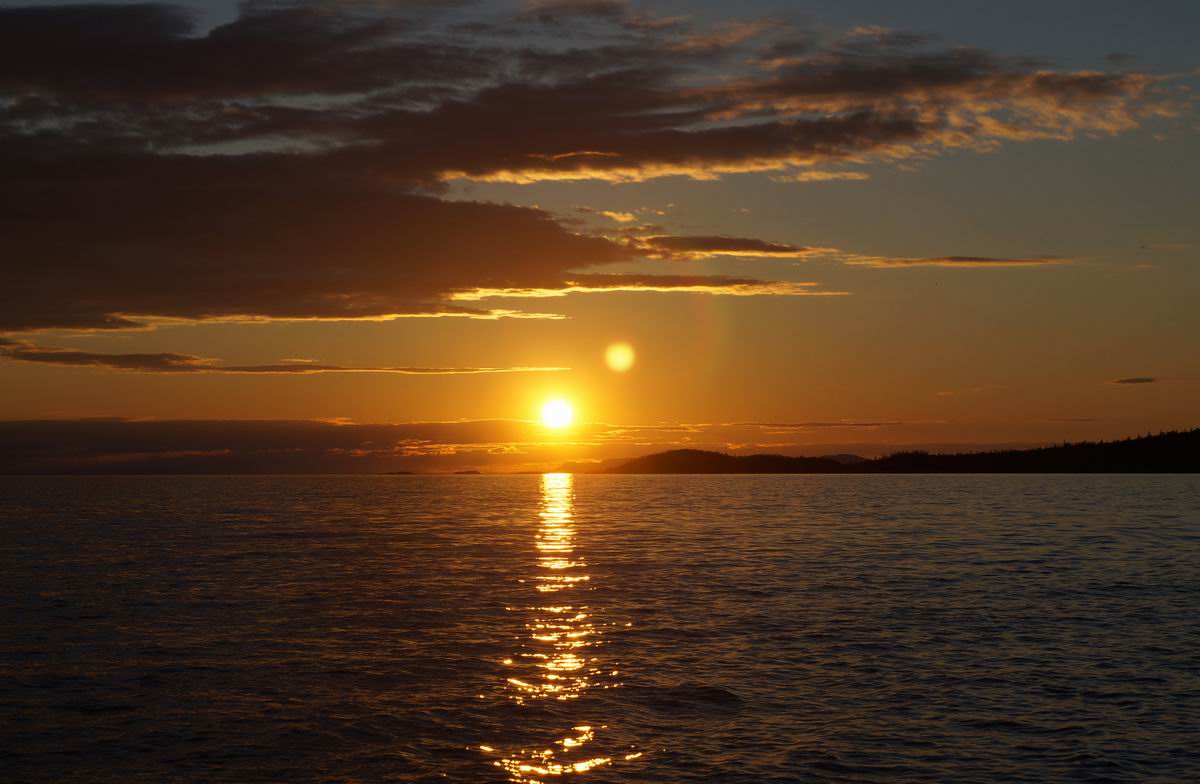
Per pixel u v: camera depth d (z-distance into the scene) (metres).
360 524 91.75
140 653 31.09
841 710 24.34
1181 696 25.38
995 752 21.28
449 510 119.56
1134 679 27.06
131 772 20.38
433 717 23.97
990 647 31.19
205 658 30.34
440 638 33.19
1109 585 44.62
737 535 74.69
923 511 103.44
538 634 33.75
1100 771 20.14
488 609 39.00
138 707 24.95
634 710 24.45
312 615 37.78
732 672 28.14
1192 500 122.38
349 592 43.94
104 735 22.73
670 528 83.12
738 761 20.80
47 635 34.06
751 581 46.78
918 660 29.45
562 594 42.94
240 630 34.81
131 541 72.25
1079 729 22.77
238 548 66.12
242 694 26.11
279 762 20.92
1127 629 34.00
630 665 29.03
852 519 91.75
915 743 21.88
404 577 49.22
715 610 38.34
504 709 24.64
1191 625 34.69
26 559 59.03
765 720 23.61
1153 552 59.19
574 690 26.33
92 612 38.75
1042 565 52.59
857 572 49.97
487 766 20.64
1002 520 88.19
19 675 28.22
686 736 22.44
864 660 29.48
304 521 96.88
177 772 20.38
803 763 20.67
